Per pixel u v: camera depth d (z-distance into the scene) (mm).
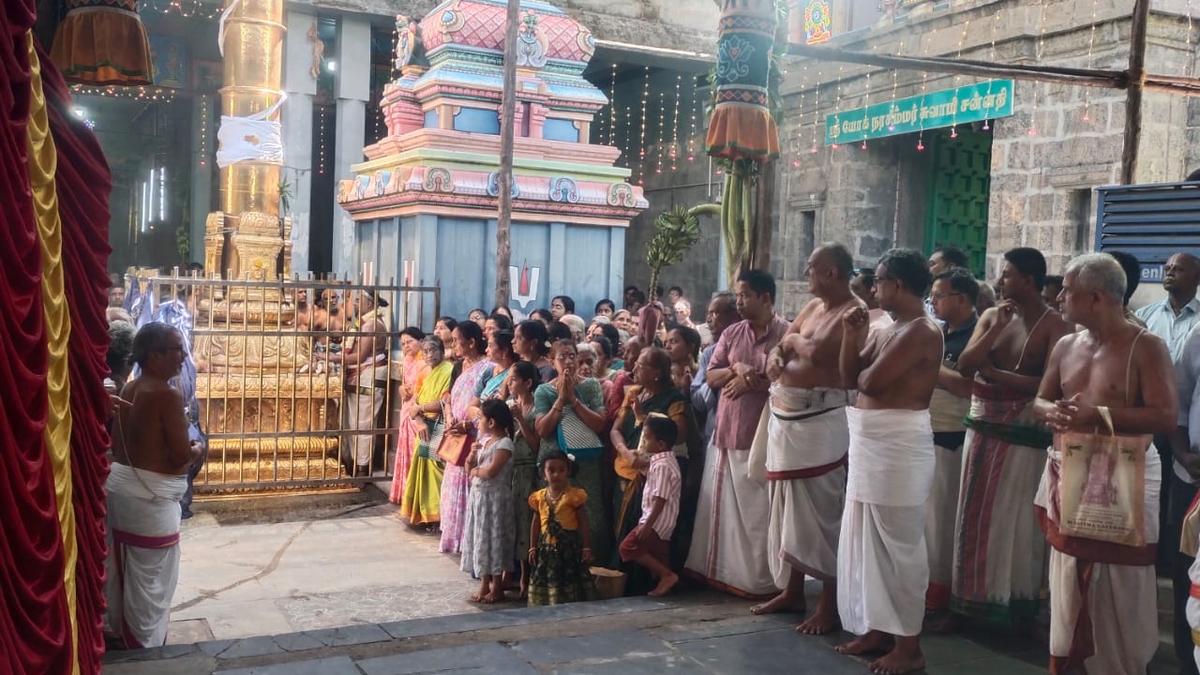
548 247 10320
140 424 4656
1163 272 5328
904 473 3836
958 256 5203
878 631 4023
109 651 4301
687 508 5477
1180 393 4258
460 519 7094
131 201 25969
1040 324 4254
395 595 6199
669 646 4113
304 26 15930
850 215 15172
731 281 5676
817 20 16172
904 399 3863
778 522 4484
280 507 8562
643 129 21234
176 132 23453
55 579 2723
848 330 3982
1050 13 12062
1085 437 3451
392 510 8555
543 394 5992
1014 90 12477
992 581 4293
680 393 5539
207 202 21859
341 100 16391
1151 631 3506
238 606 5926
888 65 6250
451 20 10023
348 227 16391
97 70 4363
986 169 15727
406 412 8461
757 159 5461
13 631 2396
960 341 4629
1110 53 11336
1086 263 3500
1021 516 4309
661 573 5148
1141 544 3416
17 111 2594
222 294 9617
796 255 16562
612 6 17828
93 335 3660
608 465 5879
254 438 8805
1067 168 11828
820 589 5074
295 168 16031
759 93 5387
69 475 3172
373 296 9336
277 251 11062
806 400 4316
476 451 6270
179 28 20656
